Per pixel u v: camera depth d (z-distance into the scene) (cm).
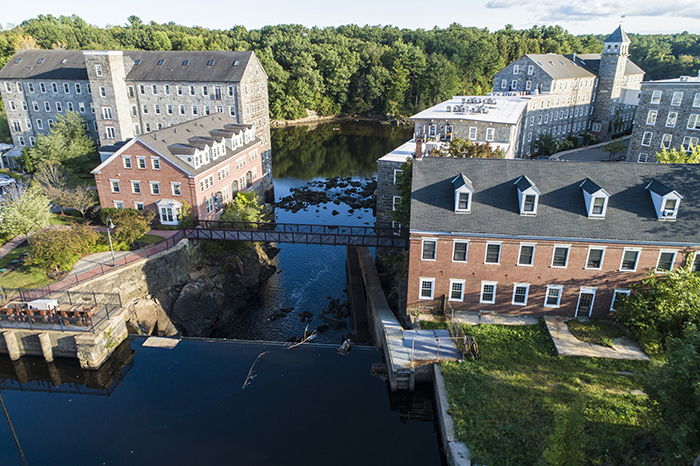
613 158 7931
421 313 3444
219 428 2711
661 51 17862
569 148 9012
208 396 2983
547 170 3344
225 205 5391
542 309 3297
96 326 3322
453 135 5700
